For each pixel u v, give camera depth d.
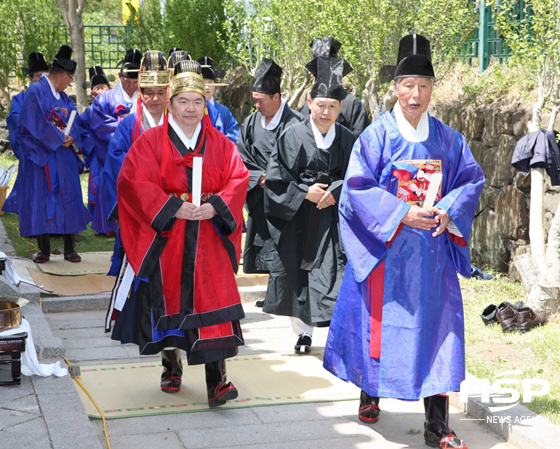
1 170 10.40
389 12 8.23
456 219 3.85
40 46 16.44
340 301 4.14
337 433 4.07
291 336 5.98
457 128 8.84
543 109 7.14
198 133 4.25
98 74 9.88
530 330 5.87
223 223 4.21
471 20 8.75
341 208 4.05
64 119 7.82
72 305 6.57
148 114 5.62
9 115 8.51
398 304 3.86
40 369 4.37
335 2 8.48
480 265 8.34
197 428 4.07
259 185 5.77
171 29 15.30
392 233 3.79
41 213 7.71
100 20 27.62
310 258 5.11
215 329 4.18
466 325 6.11
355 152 3.99
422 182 3.91
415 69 3.84
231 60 15.62
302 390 4.70
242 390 4.68
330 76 5.02
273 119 6.12
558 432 3.92
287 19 11.00
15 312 4.37
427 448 3.89
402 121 3.96
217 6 15.03
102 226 8.18
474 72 9.41
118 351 5.45
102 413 4.21
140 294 4.25
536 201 6.52
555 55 6.50
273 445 3.88
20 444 3.44
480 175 4.05
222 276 4.23
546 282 6.22
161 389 4.64
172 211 4.06
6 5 16.20
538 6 6.41
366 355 3.96
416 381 3.82
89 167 8.42
